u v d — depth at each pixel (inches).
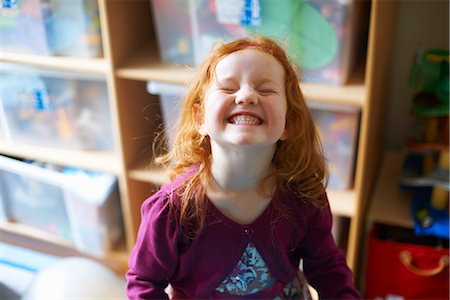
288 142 33.5
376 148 67.4
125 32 60.5
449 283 60.6
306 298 37.2
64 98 64.2
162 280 34.6
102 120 65.5
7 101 65.7
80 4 57.6
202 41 57.7
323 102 54.1
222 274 33.1
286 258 34.1
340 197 59.5
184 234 32.3
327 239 35.9
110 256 71.6
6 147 68.6
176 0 56.7
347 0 50.2
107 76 59.7
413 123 71.1
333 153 58.4
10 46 61.7
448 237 58.1
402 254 60.2
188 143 33.1
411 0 65.8
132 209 67.3
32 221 73.5
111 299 52.4
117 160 66.3
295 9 52.2
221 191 32.0
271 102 29.1
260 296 34.2
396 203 63.6
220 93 29.5
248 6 53.5
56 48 61.1
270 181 32.9
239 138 28.5
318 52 53.6
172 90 57.7
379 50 53.6
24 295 59.0
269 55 30.6
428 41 67.5
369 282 63.4
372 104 54.4
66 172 68.4
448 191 59.9
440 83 56.7
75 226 70.6
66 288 52.7
